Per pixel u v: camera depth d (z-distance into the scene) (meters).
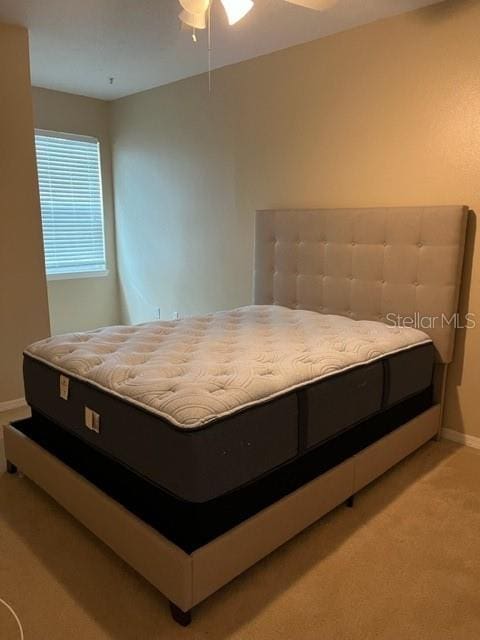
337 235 3.01
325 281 3.12
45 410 2.15
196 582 1.48
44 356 2.18
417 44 2.61
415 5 2.54
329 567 1.77
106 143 4.76
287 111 3.28
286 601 1.61
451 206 2.52
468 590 1.67
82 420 1.90
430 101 2.61
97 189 4.78
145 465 1.63
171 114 4.11
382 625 1.52
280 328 2.67
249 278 3.80
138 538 1.60
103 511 1.75
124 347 2.25
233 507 1.62
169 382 1.76
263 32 2.91
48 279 4.48
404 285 2.75
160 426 1.55
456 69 2.49
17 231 3.15
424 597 1.63
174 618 1.53
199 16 1.96
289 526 1.79
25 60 2.97
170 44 3.12
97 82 4.02
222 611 1.57
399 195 2.82
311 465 1.92
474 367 2.66
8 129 3.01
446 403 2.80
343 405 2.00
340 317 2.93
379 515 2.08
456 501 2.19
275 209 3.39
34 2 2.51
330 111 3.05
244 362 1.99
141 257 4.73
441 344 2.65
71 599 1.62
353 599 1.62
